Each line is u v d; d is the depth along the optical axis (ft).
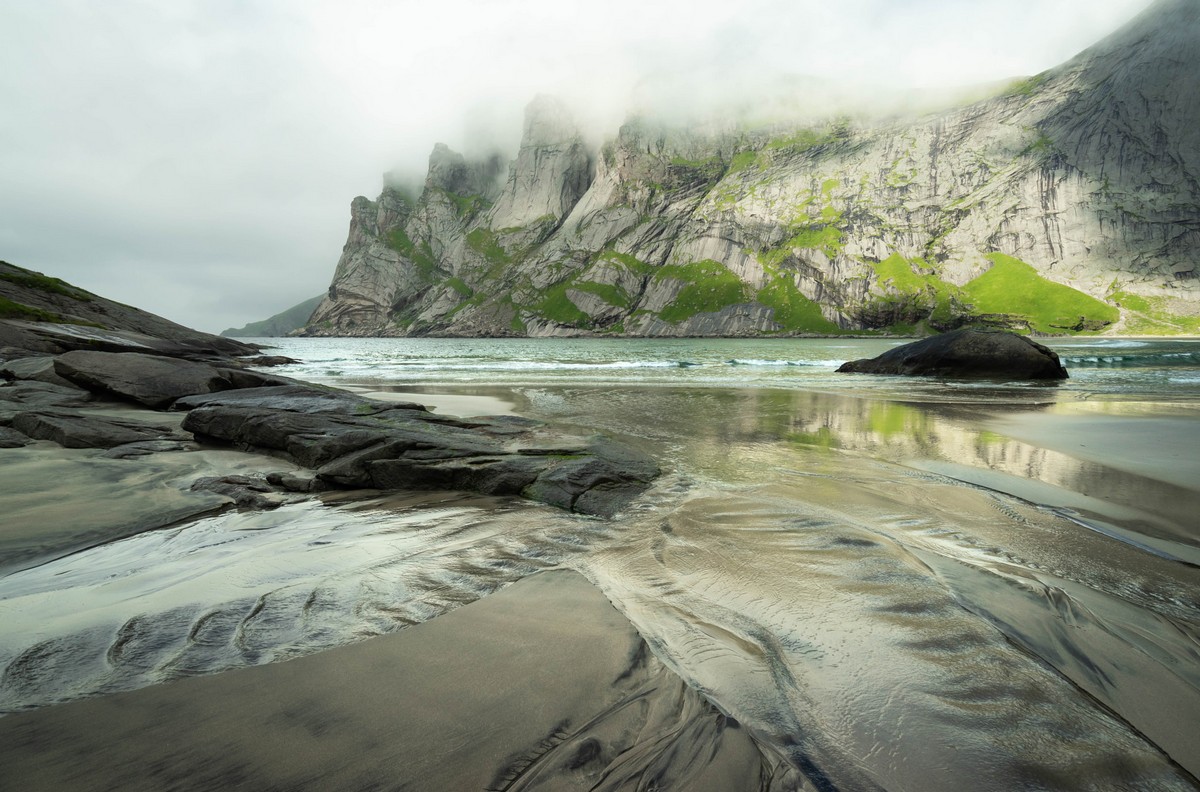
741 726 9.41
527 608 13.79
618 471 28.73
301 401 43.52
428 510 24.75
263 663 11.73
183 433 40.14
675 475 29.81
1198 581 16.42
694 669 11.48
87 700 9.74
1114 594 15.48
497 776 7.95
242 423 37.52
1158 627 13.65
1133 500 24.79
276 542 20.34
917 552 18.45
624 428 44.47
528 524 22.48
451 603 14.94
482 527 22.15
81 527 21.07
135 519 22.35
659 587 15.92
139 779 7.72
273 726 8.95
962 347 98.43
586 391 74.74
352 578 16.74
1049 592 15.34
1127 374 101.55
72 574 17.12
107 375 52.95
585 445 33.14
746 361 140.87
